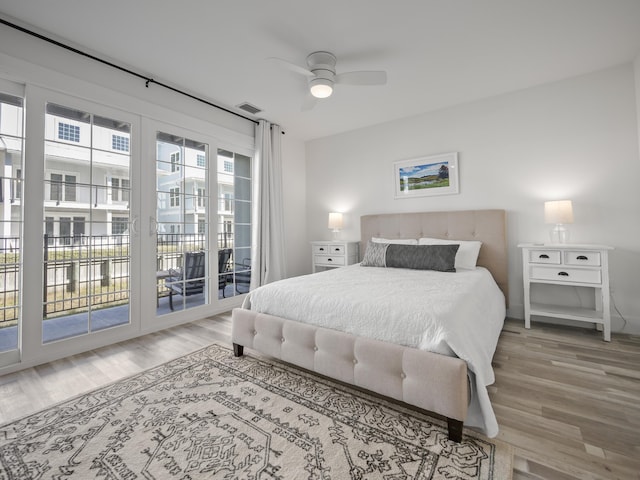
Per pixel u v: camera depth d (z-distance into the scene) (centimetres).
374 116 379
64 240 235
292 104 343
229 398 170
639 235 261
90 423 148
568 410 156
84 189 246
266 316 209
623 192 267
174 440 136
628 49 244
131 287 271
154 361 221
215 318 334
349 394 175
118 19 204
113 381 190
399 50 241
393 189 392
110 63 253
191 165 324
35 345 215
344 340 169
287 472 117
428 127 365
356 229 428
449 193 350
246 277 397
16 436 139
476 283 226
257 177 388
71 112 238
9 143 216
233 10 197
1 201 212
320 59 244
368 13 200
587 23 211
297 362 189
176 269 311
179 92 305
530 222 307
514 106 314
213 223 346
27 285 212
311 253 480
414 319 154
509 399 167
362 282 227
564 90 290
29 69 213
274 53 245
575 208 286
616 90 269
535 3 192
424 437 137
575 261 259
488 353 168
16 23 205
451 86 302
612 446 129
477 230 323
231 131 363
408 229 367
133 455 127
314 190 471
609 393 171
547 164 299
